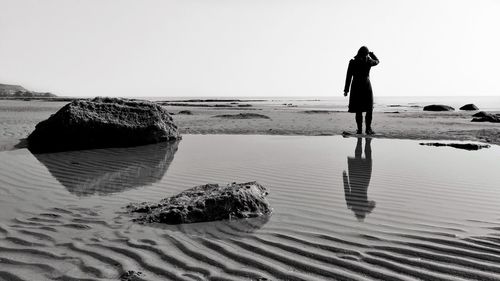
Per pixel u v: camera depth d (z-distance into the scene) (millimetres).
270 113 33500
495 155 9789
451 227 4426
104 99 12469
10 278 3242
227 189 5164
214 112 35250
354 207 5246
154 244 3959
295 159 9172
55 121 11023
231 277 3250
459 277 3240
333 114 31719
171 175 7387
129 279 3211
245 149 10914
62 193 6039
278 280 3203
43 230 4367
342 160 9023
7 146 11391
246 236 4191
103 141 11344
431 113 33656
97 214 4961
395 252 3746
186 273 3326
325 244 3959
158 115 12641
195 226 4516
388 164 8500
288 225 4539
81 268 3424
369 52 14977
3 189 6246
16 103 54562
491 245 3881
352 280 3203
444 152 10312
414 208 5188
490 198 5648
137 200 5637
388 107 58031
